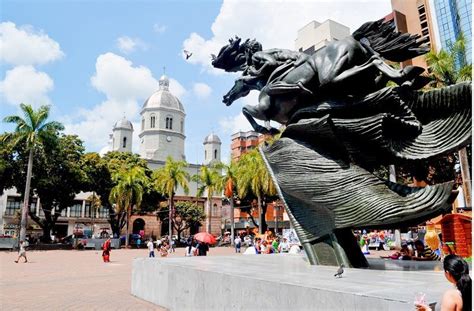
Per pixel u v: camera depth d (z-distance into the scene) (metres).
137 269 9.48
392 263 8.35
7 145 33.72
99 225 56.19
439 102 6.98
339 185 7.23
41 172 35.16
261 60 9.25
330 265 7.43
